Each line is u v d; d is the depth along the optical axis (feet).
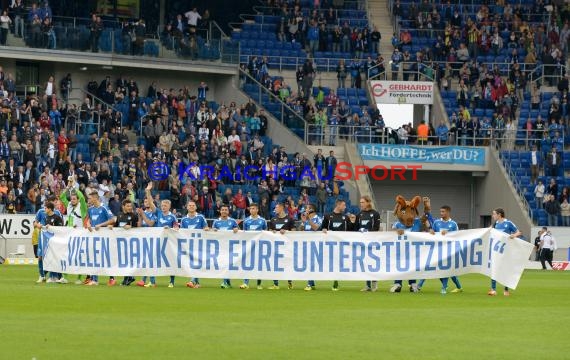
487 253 85.81
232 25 196.03
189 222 89.40
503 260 84.94
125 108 167.84
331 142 176.14
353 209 165.89
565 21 198.70
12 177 144.46
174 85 180.34
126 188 148.25
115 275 89.15
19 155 147.54
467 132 180.04
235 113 169.68
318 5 196.13
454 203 183.52
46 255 91.71
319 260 87.15
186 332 53.93
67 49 166.30
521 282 110.73
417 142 179.32
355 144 175.01
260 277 87.51
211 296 78.18
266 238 87.51
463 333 55.77
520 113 184.85
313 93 183.21
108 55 169.27
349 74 187.83
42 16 165.17
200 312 64.75
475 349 49.39
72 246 90.48
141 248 88.89
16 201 143.64
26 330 53.83
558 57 191.52
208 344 49.44
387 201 181.47
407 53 188.65
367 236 86.99
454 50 192.24
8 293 78.02
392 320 61.62
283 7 192.44
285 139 174.09
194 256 87.97
